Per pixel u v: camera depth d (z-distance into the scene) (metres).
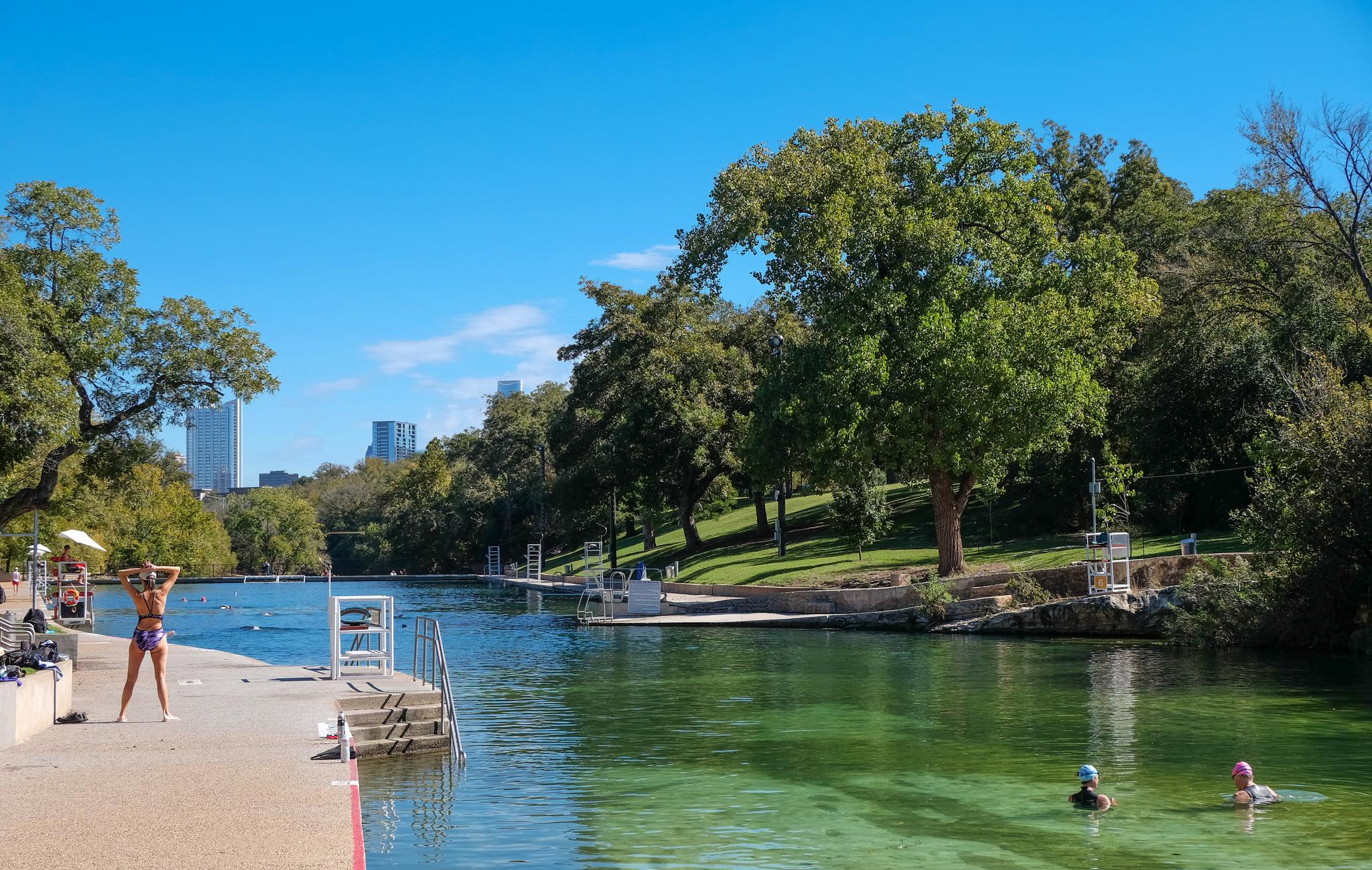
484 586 78.81
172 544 93.06
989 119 40.19
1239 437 41.72
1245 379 41.19
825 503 75.81
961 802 12.28
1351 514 26.67
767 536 64.62
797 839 10.75
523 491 100.88
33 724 12.44
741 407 62.59
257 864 7.38
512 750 15.45
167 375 32.16
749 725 17.59
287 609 54.03
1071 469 48.34
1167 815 11.62
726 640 32.81
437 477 117.81
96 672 19.41
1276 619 28.02
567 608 50.31
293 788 9.74
